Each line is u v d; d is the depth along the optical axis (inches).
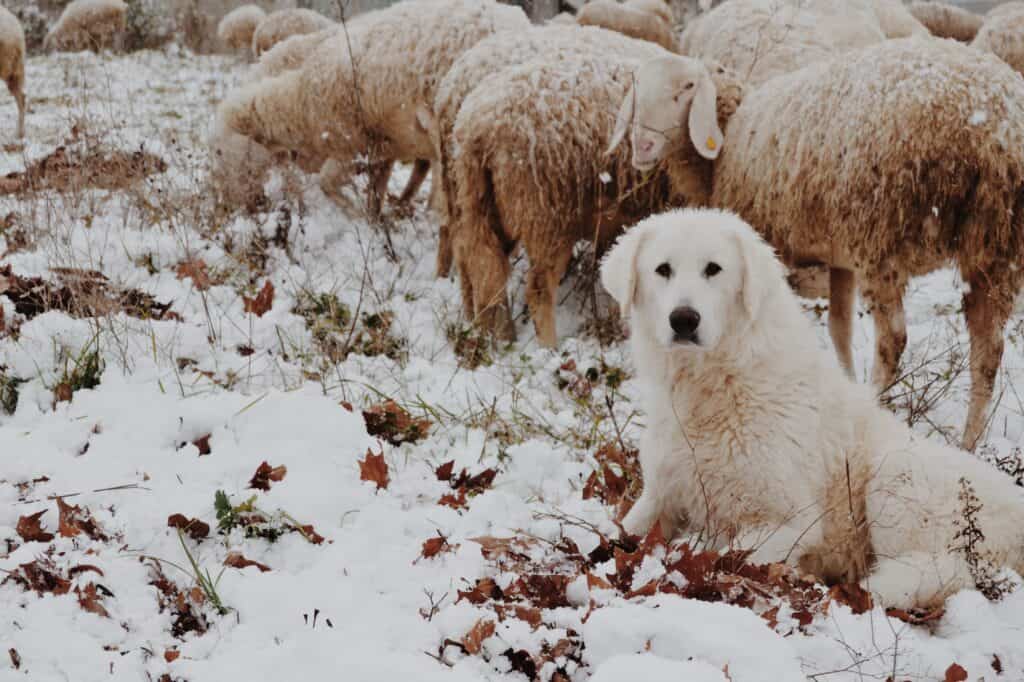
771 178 182.7
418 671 89.4
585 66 210.1
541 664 94.1
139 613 101.5
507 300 226.8
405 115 271.3
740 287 122.4
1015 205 157.2
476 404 169.3
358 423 148.2
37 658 92.1
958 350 195.9
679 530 134.1
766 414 121.0
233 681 89.0
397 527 122.3
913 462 120.0
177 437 143.1
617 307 221.5
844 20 254.4
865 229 164.9
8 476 127.0
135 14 704.4
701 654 92.9
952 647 103.4
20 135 371.9
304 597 103.5
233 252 235.6
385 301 221.5
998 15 339.9
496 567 113.1
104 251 222.7
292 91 288.4
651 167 200.7
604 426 165.8
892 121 159.3
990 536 114.4
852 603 113.2
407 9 272.2
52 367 161.8
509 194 209.2
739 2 255.1
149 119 407.5
